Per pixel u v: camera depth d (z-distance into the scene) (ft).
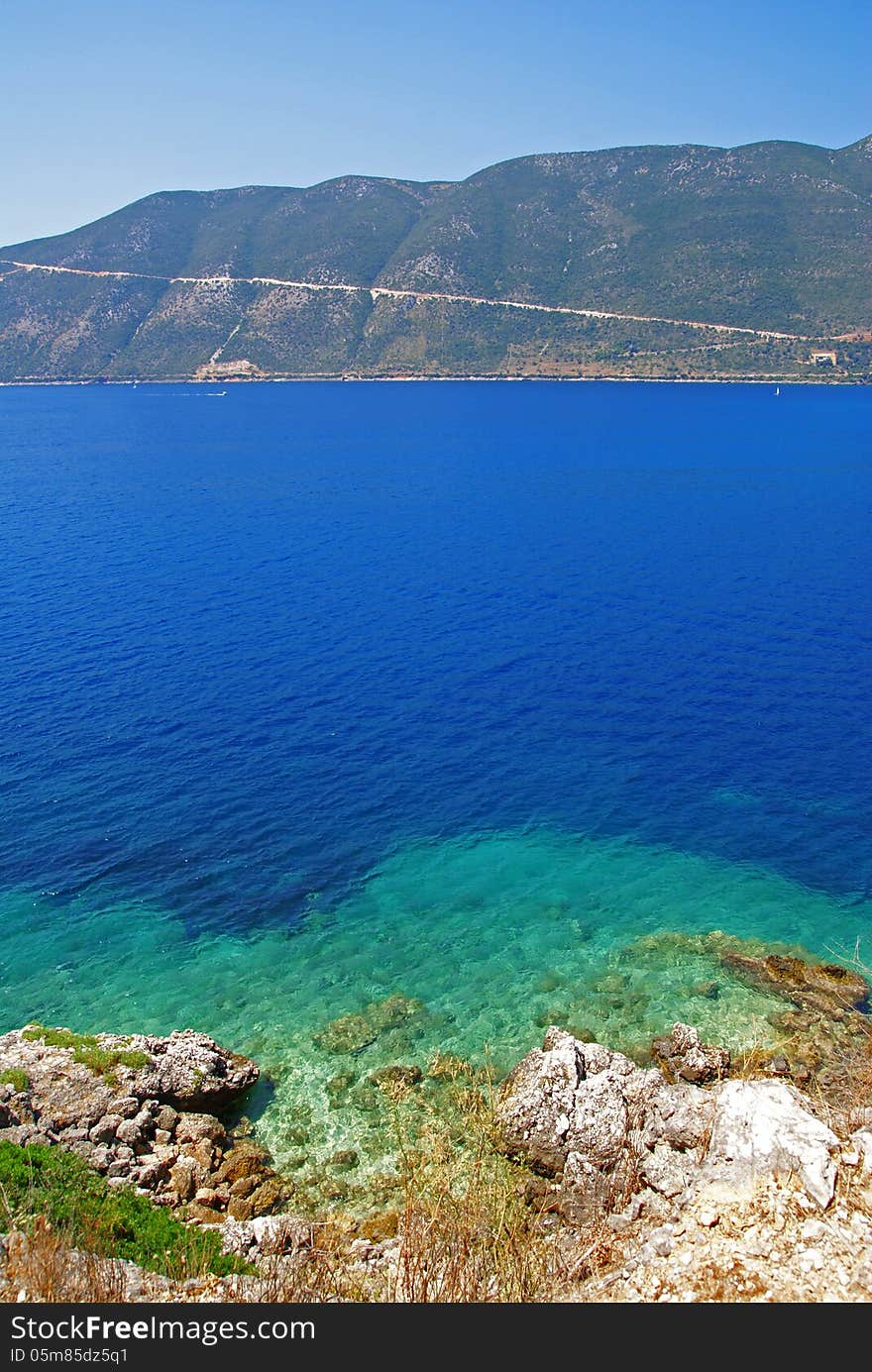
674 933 108.47
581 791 143.13
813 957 103.24
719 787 143.54
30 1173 62.03
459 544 312.29
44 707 170.81
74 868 120.37
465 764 152.25
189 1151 73.82
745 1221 45.09
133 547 305.53
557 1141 67.72
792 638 211.61
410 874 121.60
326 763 151.64
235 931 109.40
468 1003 96.68
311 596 250.57
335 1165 74.28
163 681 185.88
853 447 526.98
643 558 289.33
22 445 579.07
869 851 124.67
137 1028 92.89
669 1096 69.72
